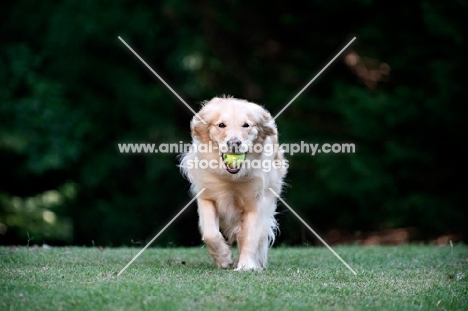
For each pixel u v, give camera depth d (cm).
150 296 597
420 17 1800
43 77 1795
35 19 1875
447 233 1770
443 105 1712
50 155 1694
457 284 705
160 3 1870
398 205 1739
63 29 1805
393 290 662
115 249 1027
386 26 1833
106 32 1825
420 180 1780
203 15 1912
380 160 1766
